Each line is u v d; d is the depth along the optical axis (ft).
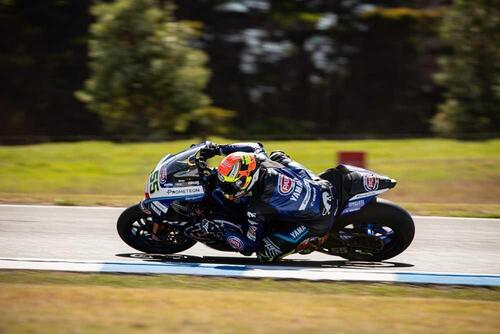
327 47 415.85
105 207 122.21
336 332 58.34
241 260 88.74
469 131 281.95
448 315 64.69
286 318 61.87
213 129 285.43
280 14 407.85
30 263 82.99
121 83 251.19
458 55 294.25
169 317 60.75
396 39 410.52
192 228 83.10
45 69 398.21
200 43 401.49
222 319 60.70
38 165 172.24
